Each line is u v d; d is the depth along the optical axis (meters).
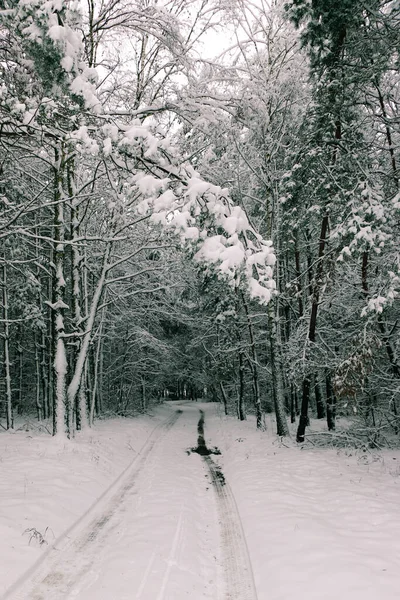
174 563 4.70
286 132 14.34
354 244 9.09
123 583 4.17
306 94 13.73
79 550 5.09
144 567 4.54
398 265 8.41
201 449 14.12
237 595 4.15
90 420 15.94
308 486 7.89
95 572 4.48
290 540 5.13
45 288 21.03
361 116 11.58
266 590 4.09
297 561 4.50
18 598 3.89
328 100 10.03
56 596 3.94
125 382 26.78
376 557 4.43
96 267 15.61
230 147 11.91
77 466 8.81
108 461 10.29
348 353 10.15
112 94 11.19
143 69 11.27
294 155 12.25
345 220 9.55
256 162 14.57
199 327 25.88
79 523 6.08
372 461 9.87
